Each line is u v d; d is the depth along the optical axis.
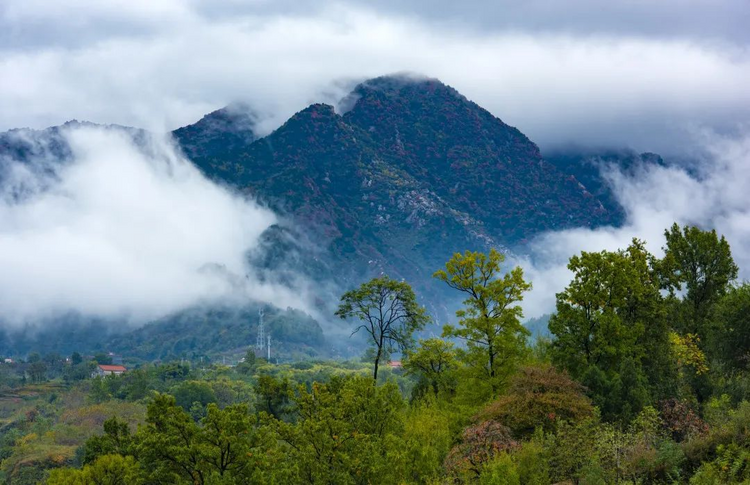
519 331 60.81
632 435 39.59
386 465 43.59
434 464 42.16
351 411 51.66
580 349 60.22
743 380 59.81
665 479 35.31
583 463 36.41
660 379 58.91
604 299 60.69
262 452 47.62
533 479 35.69
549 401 46.75
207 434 46.50
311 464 44.94
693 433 42.31
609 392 51.34
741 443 35.97
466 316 61.59
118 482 52.44
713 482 32.44
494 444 41.00
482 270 61.16
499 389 58.12
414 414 57.66
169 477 47.00
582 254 62.41
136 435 53.91
